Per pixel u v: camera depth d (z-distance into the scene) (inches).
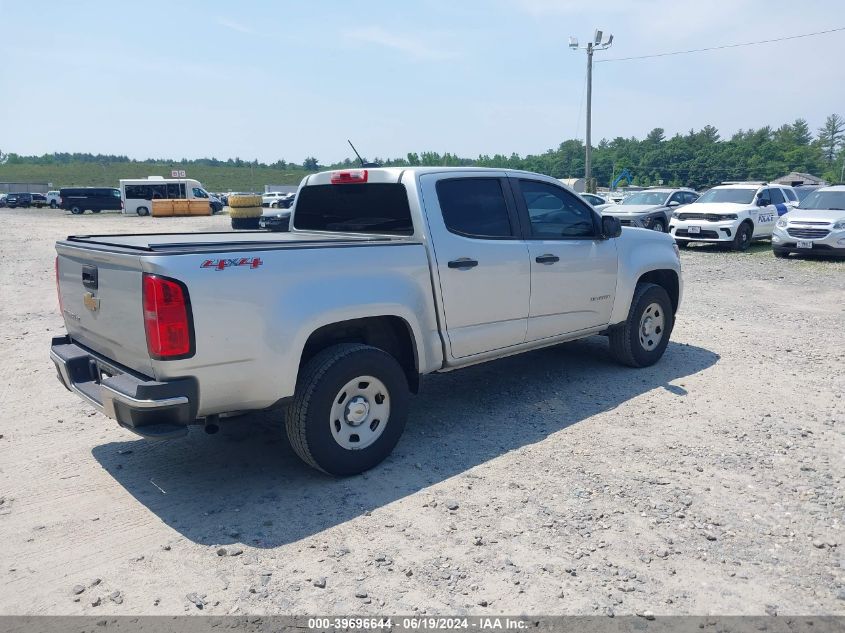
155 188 1910.7
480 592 120.0
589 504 151.9
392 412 170.4
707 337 313.7
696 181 4987.7
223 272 139.1
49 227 1253.1
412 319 174.1
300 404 154.8
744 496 155.7
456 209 189.2
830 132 6210.6
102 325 154.3
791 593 120.1
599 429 197.5
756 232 705.6
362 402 164.6
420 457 178.2
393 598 118.3
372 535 139.2
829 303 401.7
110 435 194.9
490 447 184.9
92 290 156.4
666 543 135.9
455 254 184.7
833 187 651.5
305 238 190.7
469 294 189.5
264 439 192.9
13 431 197.0
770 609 115.6
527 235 208.1
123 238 185.8
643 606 116.3
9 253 708.7
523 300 205.6
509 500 153.9
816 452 180.7
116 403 138.3
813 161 5157.5
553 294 215.6
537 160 5423.2
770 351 287.1
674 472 168.2
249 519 146.1
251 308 142.9
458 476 166.6
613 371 257.0
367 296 162.2
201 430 199.6
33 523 144.3
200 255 137.1
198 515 147.9
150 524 144.0
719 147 5265.8
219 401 143.5
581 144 5477.4
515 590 120.6
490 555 131.6
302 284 151.6
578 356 279.7
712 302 405.1
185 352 135.2
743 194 723.4
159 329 133.0
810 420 204.8
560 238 219.8
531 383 242.2
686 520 144.9
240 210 959.6
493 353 201.9
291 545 135.5
